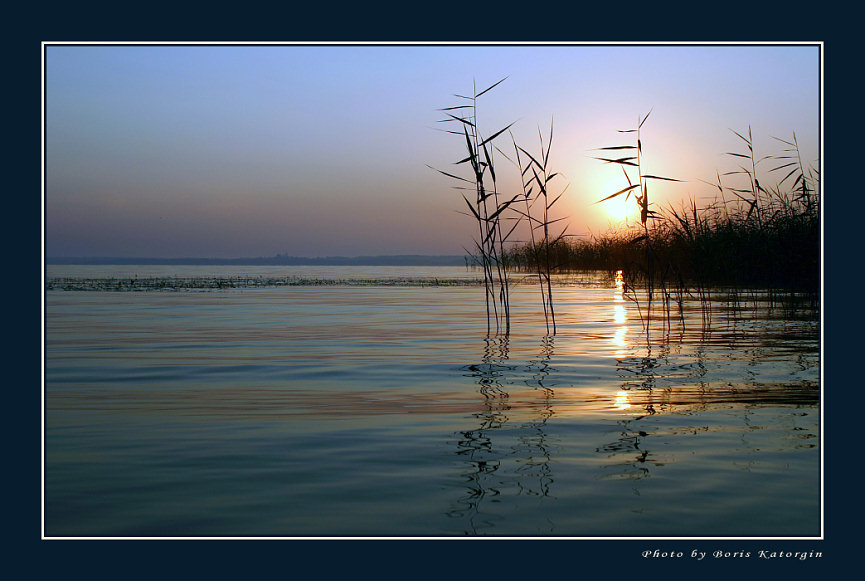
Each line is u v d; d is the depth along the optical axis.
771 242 13.09
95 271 42.06
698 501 3.44
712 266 13.69
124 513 3.31
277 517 3.27
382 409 5.23
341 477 3.76
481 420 4.89
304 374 6.66
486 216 10.20
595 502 3.42
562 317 11.94
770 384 6.04
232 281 26.30
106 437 4.50
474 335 9.55
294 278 29.89
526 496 3.49
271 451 4.20
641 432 4.57
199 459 4.07
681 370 6.74
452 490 3.57
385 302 15.81
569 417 4.95
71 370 6.88
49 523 3.20
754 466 3.92
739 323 10.73
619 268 24.52
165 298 16.92
